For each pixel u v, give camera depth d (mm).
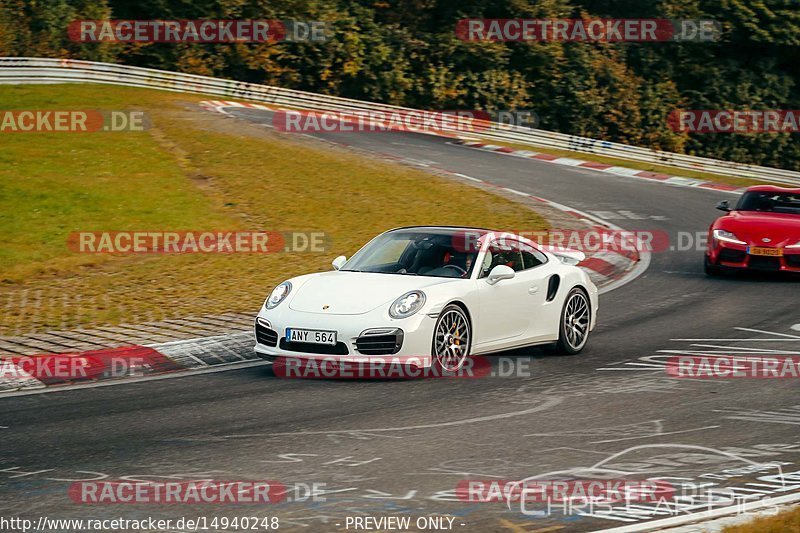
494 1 198375
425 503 19250
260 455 22781
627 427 25578
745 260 56531
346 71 186875
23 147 88000
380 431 25047
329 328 30953
